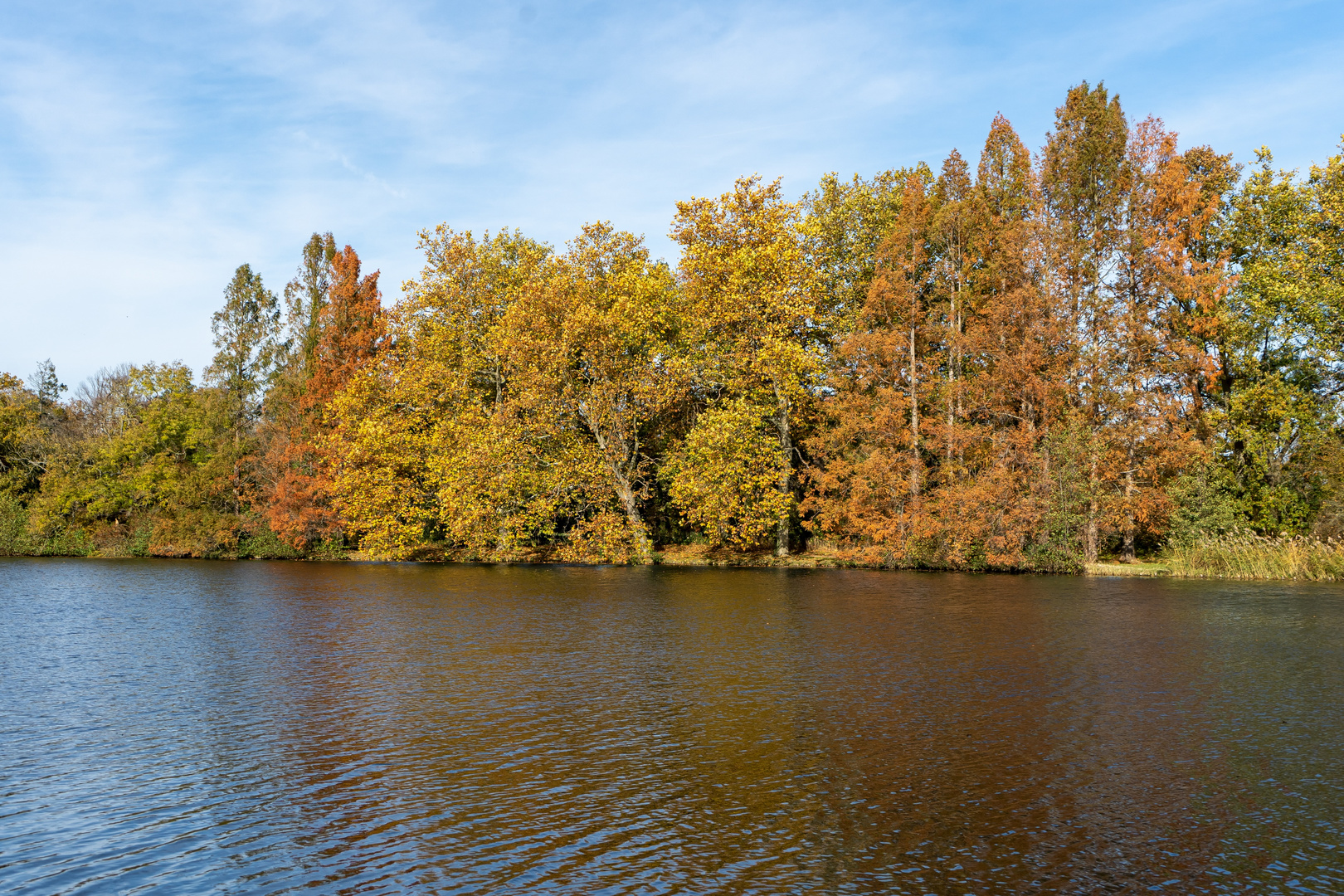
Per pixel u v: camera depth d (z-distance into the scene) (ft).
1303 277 132.77
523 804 33.81
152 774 37.65
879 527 143.74
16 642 70.69
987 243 153.48
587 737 42.37
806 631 73.67
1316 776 36.35
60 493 217.15
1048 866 28.19
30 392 258.98
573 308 150.82
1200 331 139.44
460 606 92.63
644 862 28.63
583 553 153.89
